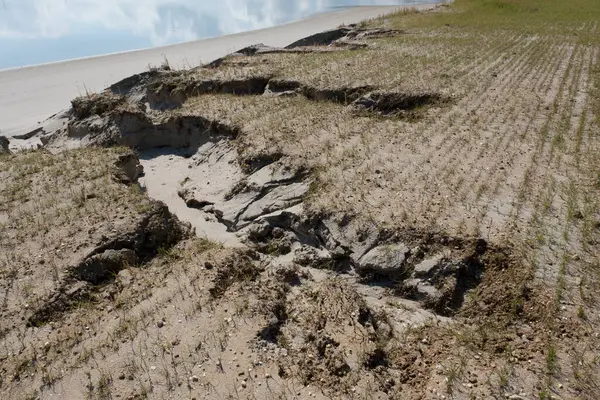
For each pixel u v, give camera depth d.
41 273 7.92
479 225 8.06
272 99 15.30
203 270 7.96
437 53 18.88
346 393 5.70
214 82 17.14
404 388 5.84
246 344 6.45
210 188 11.67
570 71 16.23
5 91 22.95
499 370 5.87
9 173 11.80
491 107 13.13
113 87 19.77
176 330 6.75
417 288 7.38
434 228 8.03
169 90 17.91
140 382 5.96
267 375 5.98
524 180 9.36
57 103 21.23
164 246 9.00
